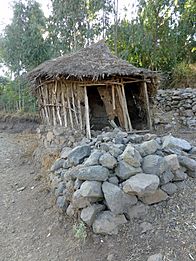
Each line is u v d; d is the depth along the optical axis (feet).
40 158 24.80
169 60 45.09
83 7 46.93
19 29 48.42
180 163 12.92
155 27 44.70
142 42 43.78
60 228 13.41
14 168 25.23
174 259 9.42
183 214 11.24
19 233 14.23
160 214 11.48
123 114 23.67
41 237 13.37
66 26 48.21
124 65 23.20
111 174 12.34
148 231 10.89
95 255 10.75
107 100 24.49
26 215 15.96
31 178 21.75
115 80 22.99
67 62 23.29
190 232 10.34
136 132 23.66
